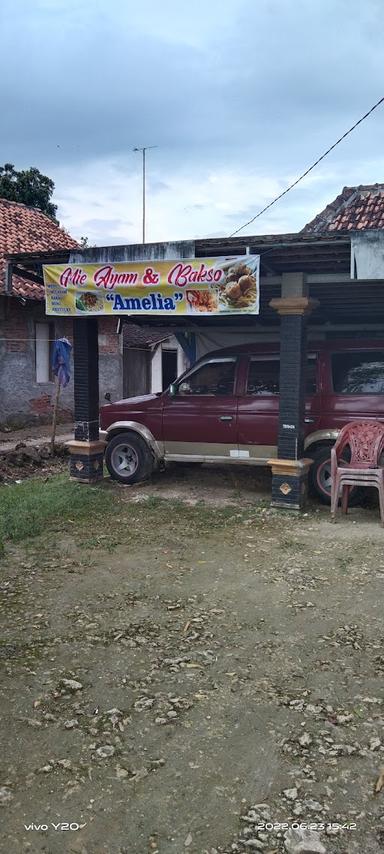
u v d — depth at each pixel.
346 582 5.29
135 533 6.68
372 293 8.47
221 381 8.58
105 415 9.03
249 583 5.27
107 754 3.08
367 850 2.51
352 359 8.02
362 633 4.36
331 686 3.67
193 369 8.77
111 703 3.51
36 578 5.40
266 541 6.39
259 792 2.83
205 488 8.73
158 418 8.70
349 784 2.87
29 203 26.59
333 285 7.84
